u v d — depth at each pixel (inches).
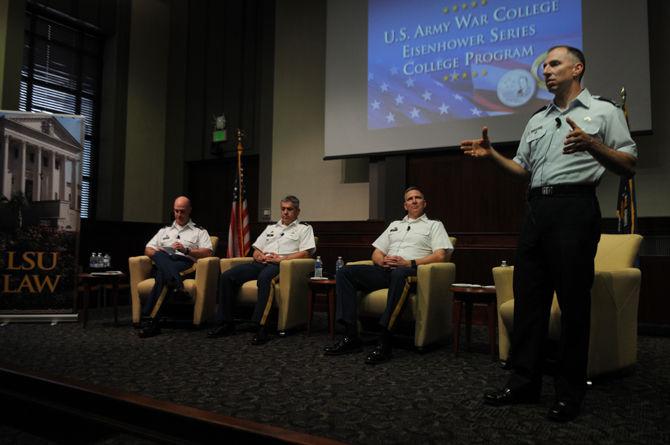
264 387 81.8
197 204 260.8
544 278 73.2
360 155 197.3
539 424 64.5
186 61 261.6
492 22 176.6
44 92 221.8
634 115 153.7
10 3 198.1
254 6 243.1
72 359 102.3
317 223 201.6
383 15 196.4
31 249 159.5
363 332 136.3
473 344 123.6
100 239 225.0
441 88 184.2
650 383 86.8
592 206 68.9
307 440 56.5
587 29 161.2
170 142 261.4
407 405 72.6
